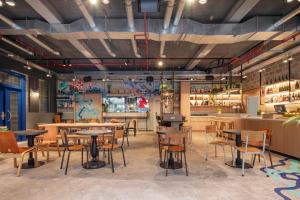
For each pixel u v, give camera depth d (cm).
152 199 333
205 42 641
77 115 1311
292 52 746
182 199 332
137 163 540
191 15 575
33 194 353
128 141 891
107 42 768
